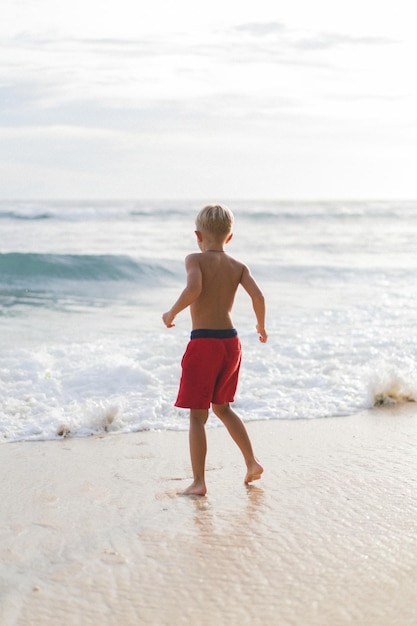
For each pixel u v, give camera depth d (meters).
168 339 8.34
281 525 3.71
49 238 25.30
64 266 15.81
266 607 2.87
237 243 25.38
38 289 14.42
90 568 3.22
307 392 6.57
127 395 6.26
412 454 4.95
